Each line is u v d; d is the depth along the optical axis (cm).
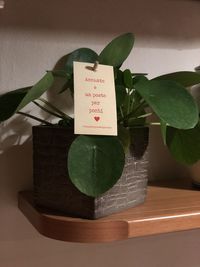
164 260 56
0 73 44
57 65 46
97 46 49
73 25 47
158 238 55
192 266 58
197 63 55
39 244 48
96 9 48
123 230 34
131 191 38
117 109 37
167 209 39
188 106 34
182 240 57
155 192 47
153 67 52
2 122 44
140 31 51
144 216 36
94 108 34
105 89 35
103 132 34
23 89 41
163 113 32
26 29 45
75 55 45
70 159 32
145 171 41
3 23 44
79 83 34
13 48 44
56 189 36
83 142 33
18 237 46
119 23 50
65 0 46
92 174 33
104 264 52
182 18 54
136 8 51
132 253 53
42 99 42
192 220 38
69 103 47
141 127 39
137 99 40
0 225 45
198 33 55
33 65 45
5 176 45
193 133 41
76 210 35
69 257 49
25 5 44
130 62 51
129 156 38
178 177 55
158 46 52
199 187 48
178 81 42
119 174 33
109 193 35
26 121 45
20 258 47
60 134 35
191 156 42
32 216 38
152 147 53
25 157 46
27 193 44
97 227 33
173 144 43
